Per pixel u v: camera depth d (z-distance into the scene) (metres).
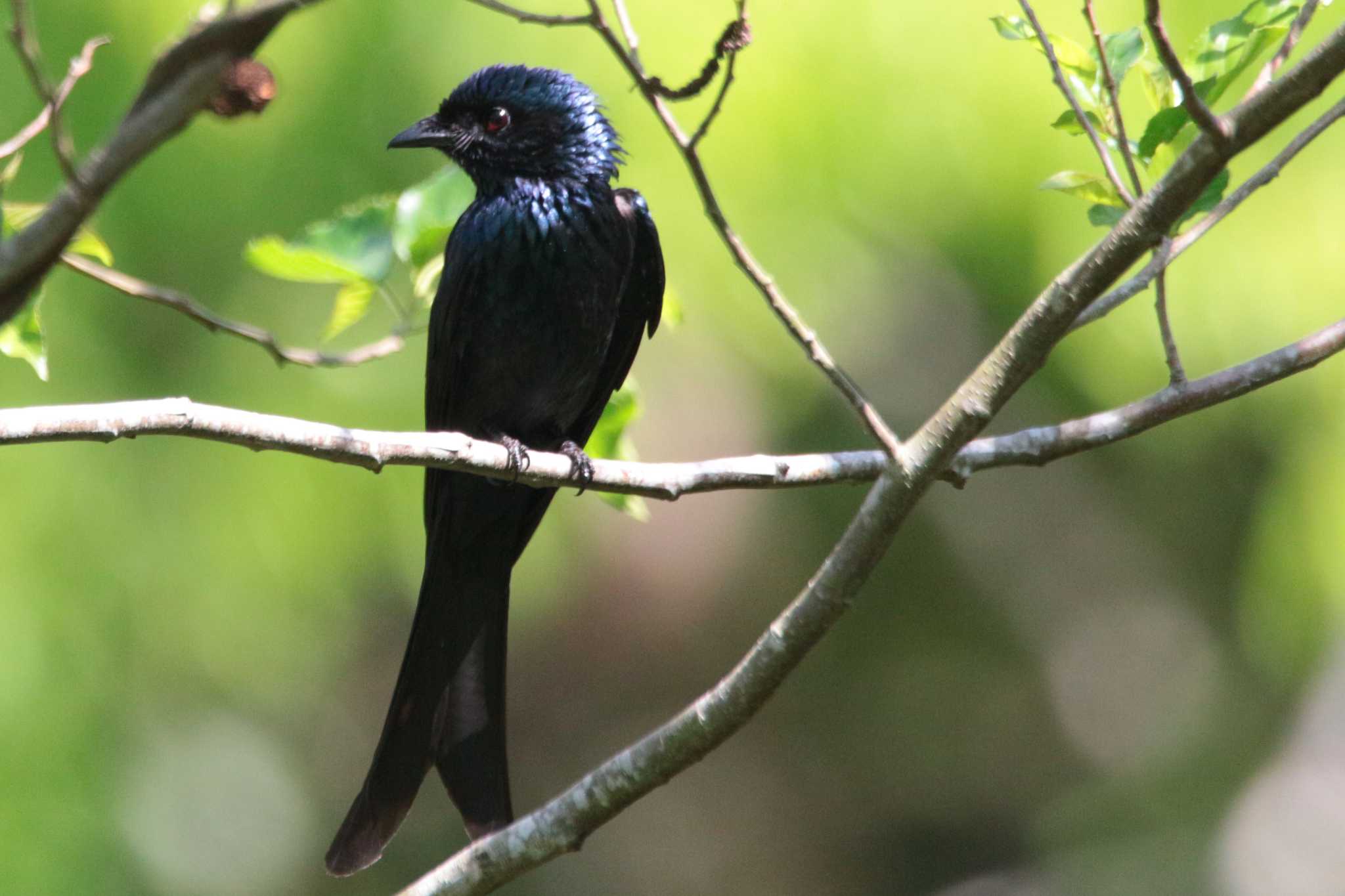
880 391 17.02
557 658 20.08
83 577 10.92
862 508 5.77
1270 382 6.70
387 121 11.29
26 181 10.41
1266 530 13.58
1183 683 20.91
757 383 15.52
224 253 11.20
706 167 11.48
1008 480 20.33
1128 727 21.31
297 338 11.34
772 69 11.38
